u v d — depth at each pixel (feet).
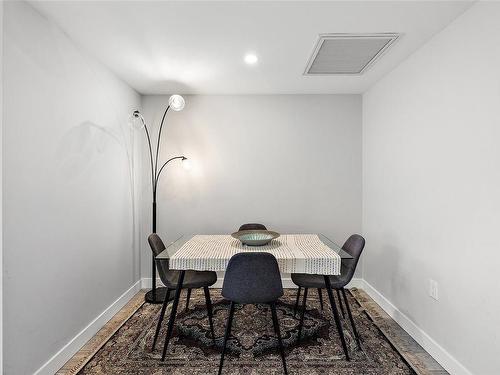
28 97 5.49
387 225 9.09
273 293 6.13
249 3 5.60
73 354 6.77
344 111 11.26
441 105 6.49
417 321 7.34
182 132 11.34
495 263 5.05
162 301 9.82
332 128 11.28
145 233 11.36
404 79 8.10
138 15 5.98
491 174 5.14
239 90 10.79
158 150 11.33
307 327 7.97
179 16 6.03
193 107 11.30
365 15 5.99
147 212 11.38
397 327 8.05
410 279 7.69
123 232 9.67
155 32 6.66
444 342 6.31
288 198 11.34
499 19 4.99
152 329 7.96
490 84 5.17
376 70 8.86
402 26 6.39
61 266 6.42
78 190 7.09
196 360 6.55
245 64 8.45
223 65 8.52
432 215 6.79
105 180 8.46
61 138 6.45
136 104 10.78
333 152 11.30
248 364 6.40
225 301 9.78
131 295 10.28
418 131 7.39
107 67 8.58
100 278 8.14
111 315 8.70
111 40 7.00
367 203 10.79
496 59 5.05
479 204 5.40
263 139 11.30
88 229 7.54
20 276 5.28
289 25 6.38
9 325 5.05
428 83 6.98
